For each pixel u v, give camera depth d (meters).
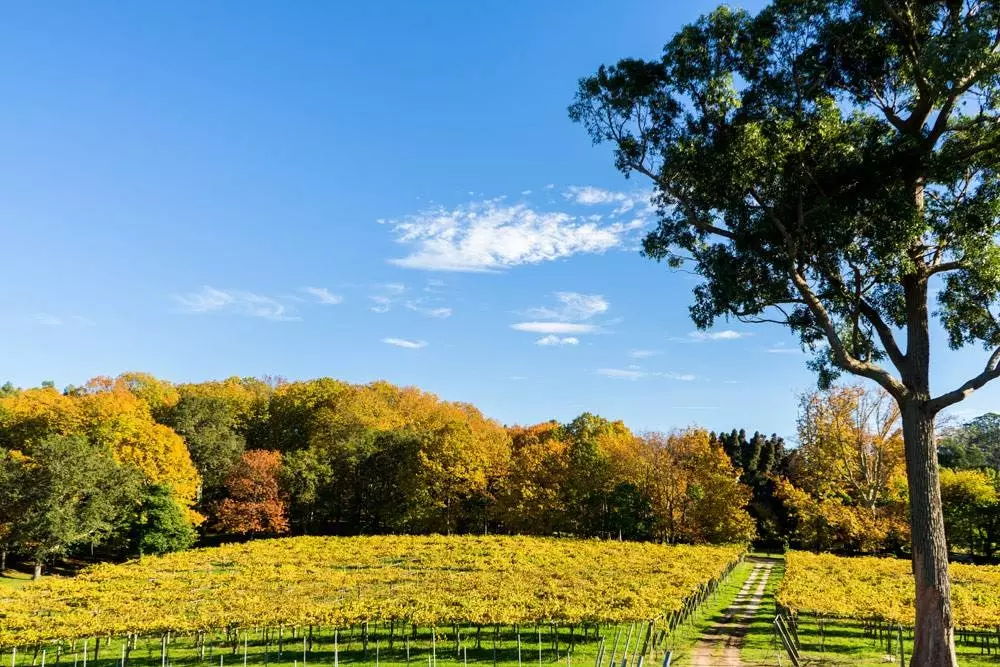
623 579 33.44
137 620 24.48
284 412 74.75
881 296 17.89
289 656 24.42
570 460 59.69
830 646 24.55
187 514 52.44
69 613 26.41
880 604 26.23
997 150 15.02
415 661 23.11
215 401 66.25
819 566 39.44
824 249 16.47
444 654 24.08
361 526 66.50
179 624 23.44
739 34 16.69
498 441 67.94
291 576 36.44
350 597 29.72
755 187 16.89
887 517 45.72
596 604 25.53
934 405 15.10
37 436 52.56
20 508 44.44
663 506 59.41
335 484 64.44
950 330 17.50
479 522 61.50
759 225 16.86
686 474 59.41
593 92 18.20
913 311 16.09
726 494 55.75
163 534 48.75
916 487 14.98
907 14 15.70
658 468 60.09
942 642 13.98
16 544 43.84
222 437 63.91
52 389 63.59
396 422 74.69
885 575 36.94
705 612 32.03
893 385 15.52
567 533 59.94
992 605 27.89
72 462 45.47
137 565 40.84
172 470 52.66
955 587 32.78
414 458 62.16
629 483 58.75
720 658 22.08
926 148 15.55
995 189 15.45
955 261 15.84
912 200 14.83
